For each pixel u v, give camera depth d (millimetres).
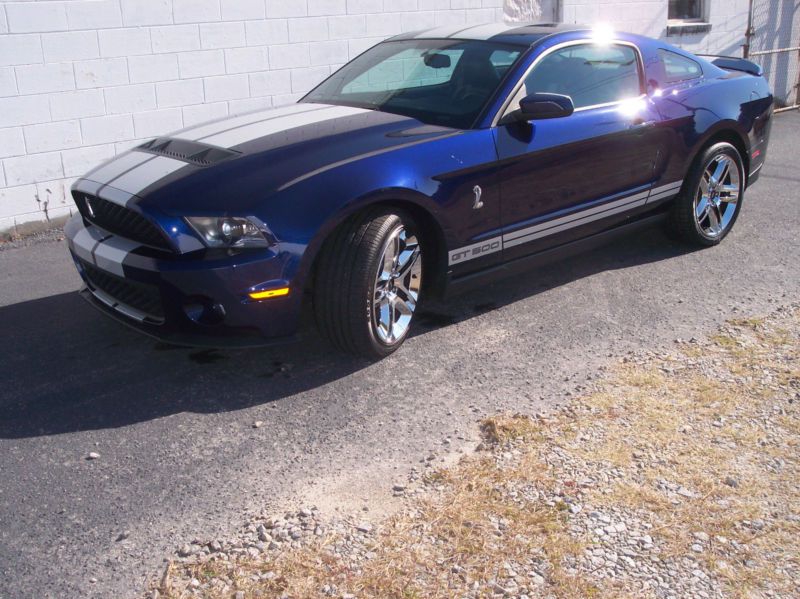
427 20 8773
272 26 7621
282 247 3811
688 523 3027
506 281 5547
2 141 6359
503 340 4645
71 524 3064
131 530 3027
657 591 2697
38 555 2893
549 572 2770
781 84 12602
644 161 5441
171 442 3623
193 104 7316
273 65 7730
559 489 3213
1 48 6199
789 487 3258
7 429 3719
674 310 5043
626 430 3648
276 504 3174
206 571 2779
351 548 2887
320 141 4258
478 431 3691
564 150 4887
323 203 3889
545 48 4984
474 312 5031
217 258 3768
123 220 4043
